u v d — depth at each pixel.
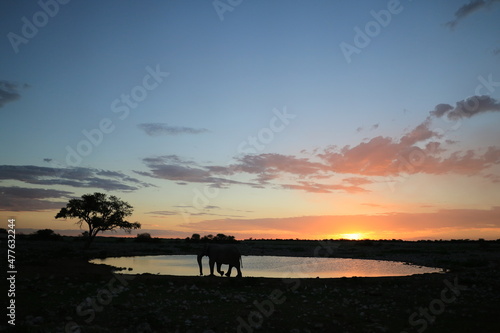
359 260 37.91
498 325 10.16
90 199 46.94
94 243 61.78
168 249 49.72
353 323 10.38
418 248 58.81
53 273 19.23
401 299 14.04
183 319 10.43
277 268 28.03
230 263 21.20
